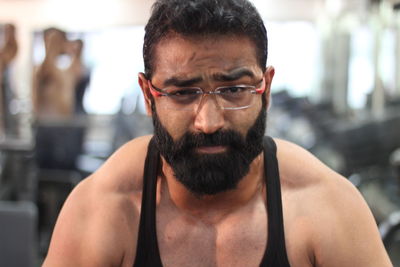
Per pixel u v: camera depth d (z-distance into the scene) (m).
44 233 2.94
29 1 4.15
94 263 0.87
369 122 3.62
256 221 0.88
